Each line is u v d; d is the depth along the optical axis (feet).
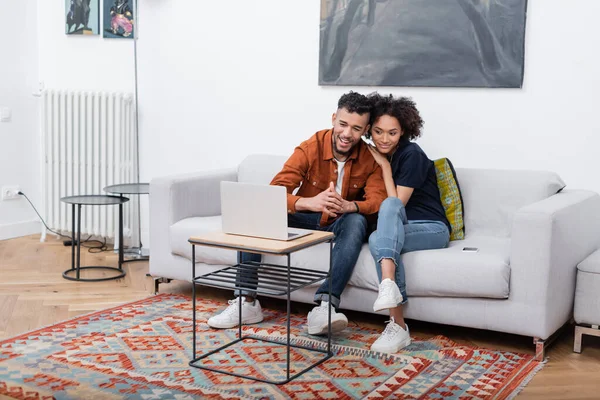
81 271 13.12
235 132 13.82
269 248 7.77
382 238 9.14
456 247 9.86
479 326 9.14
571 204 9.34
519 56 11.10
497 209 10.67
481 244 9.98
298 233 8.53
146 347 9.07
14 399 7.46
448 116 11.78
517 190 10.59
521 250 8.77
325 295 9.36
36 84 16.07
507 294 8.87
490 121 11.49
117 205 14.78
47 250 14.80
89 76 15.39
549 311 8.76
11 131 15.70
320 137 10.31
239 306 9.35
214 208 12.16
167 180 11.28
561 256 8.90
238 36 13.56
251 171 12.57
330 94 12.78
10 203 15.84
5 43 15.40
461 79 11.53
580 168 10.95
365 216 10.12
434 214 10.22
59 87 15.83
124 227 14.96
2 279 12.46
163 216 11.34
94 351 8.89
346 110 9.79
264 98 13.44
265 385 7.88
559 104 10.98
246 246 7.91
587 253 9.84
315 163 10.28
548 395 7.79
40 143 16.20
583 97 10.82
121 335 9.52
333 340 9.45
